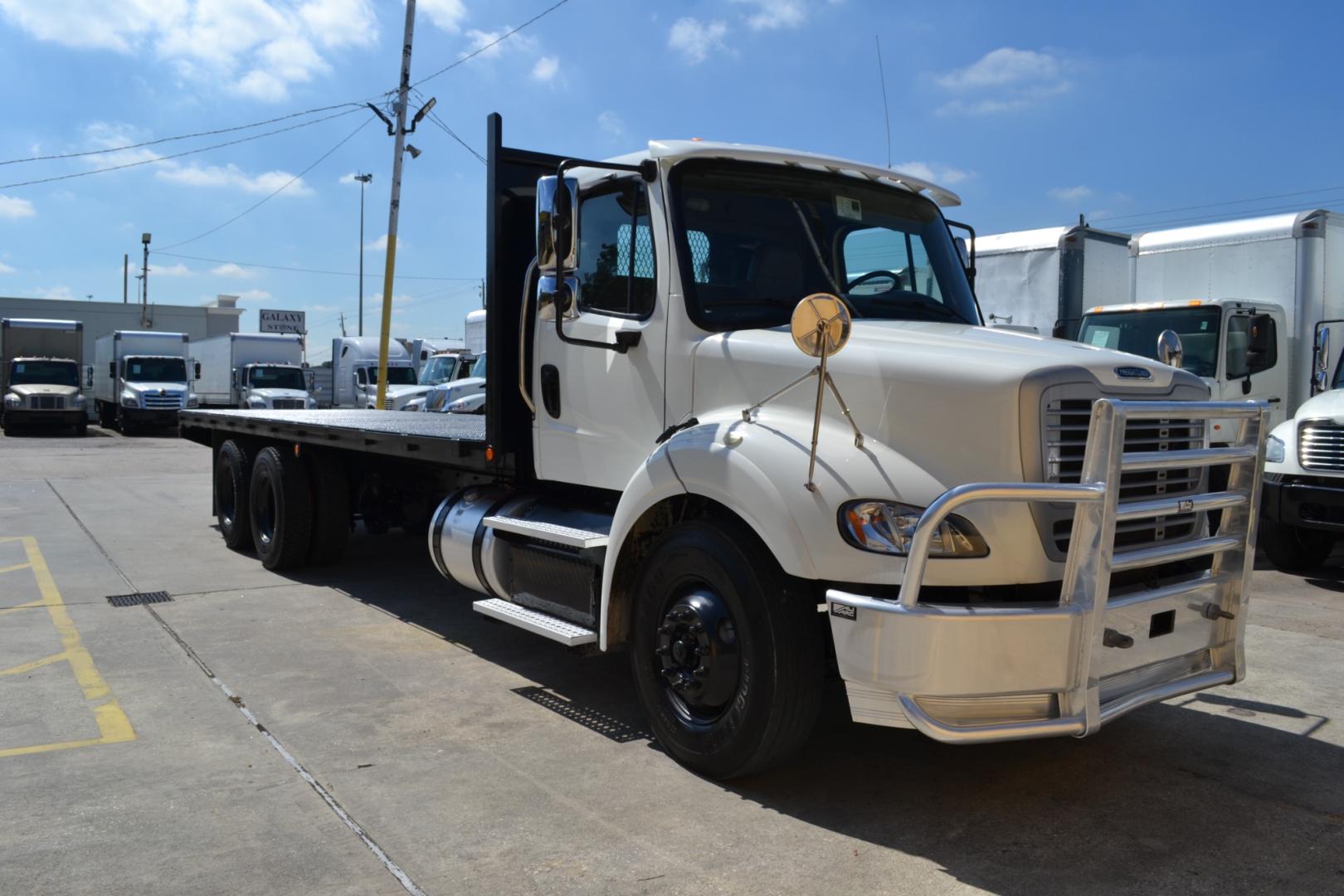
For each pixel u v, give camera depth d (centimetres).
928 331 428
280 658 585
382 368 2452
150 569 859
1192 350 1092
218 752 436
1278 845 356
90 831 359
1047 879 329
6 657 583
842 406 364
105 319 5078
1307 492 827
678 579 413
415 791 396
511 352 552
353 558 918
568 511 520
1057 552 355
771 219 471
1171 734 468
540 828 364
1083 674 339
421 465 768
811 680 376
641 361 462
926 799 393
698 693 402
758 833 362
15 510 1249
